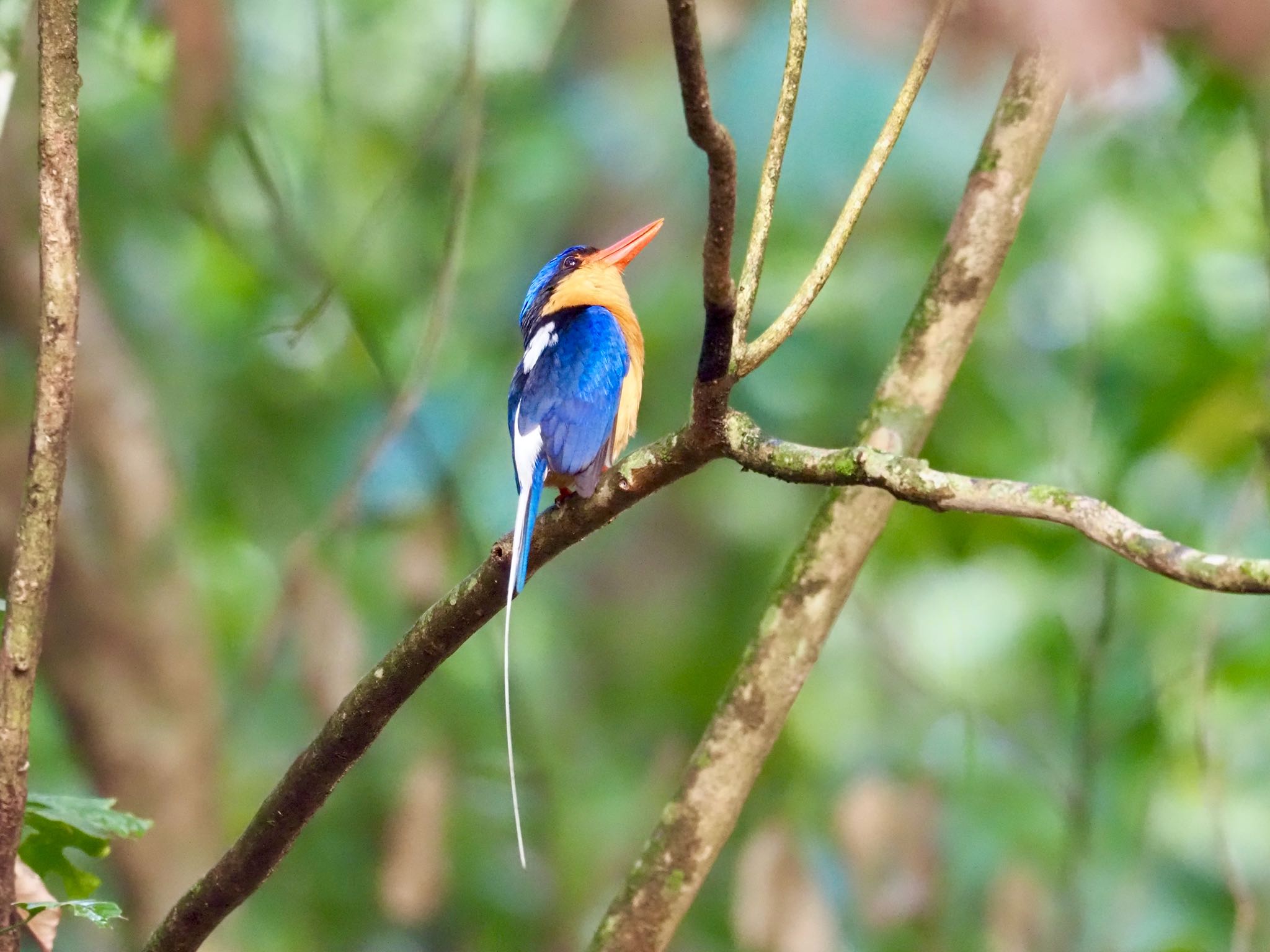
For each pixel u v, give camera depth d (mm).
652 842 6242
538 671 13531
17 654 4629
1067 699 11445
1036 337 11672
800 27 4727
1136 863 10375
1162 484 11164
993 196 6219
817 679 11445
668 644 13289
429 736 11289
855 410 11438
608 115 12922
